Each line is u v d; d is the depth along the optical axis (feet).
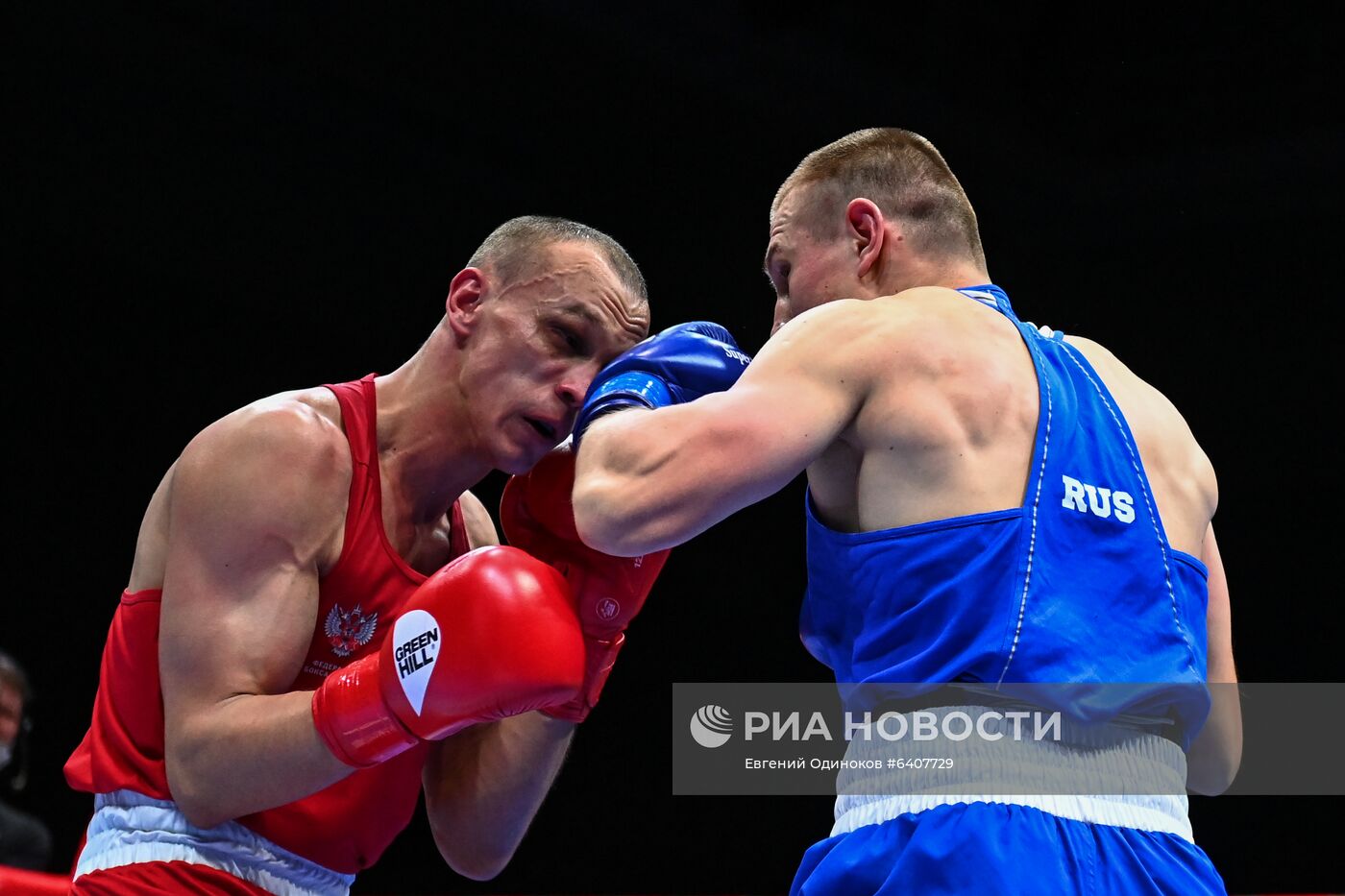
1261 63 23.39
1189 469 6.68
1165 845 5.70
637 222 26.40
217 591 6.99
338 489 7.37
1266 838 28.55
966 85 23.84
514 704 6.41
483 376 7.80
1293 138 23.67
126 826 7.22
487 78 23.73
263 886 7.28
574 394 7.75
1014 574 5.81
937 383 6.12
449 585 6.60
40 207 24.43
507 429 7.80
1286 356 26.13
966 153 24.80
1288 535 28.96
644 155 25.40
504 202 26.14
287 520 7.08
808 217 7.16
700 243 26.30
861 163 7.10
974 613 5.78
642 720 33.40
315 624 7.34
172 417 27.94
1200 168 24.57
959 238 7.05
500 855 8.73
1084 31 23.56
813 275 7.10
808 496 6.61
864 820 5.77
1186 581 6.28
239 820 7.25
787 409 6.00
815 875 5.80
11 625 27.30
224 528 7.02
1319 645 28.66
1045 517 5.94
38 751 27.12
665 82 23.76
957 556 5.86
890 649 5.96
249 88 23.43
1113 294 26.53
